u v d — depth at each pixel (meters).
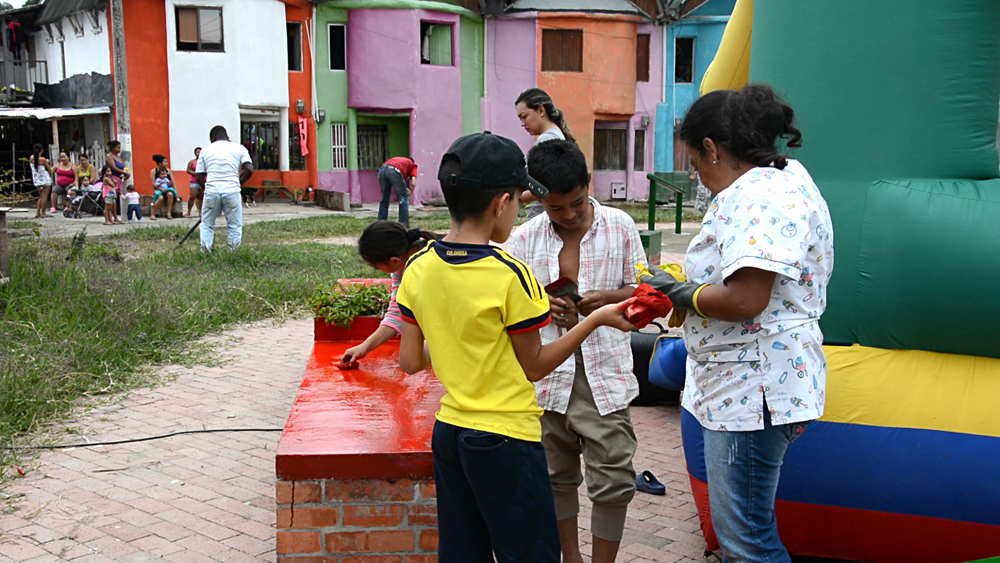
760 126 2.38
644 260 3.10
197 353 6.56
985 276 2.92
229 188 10.64
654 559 3.39
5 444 4.48
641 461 4.51
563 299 2.86
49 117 22.33
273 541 3.52
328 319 4.80
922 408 3.04
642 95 28.80
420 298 2.33
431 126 26.31
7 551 3.38
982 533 2.99
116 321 6.57
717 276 2.41
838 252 3.26
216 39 23.42
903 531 3.09
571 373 2.93
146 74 22.77
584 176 2.85
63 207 20.72
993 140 3.15
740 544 2.43
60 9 24.55
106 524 3.65
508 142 2.32
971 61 3.08
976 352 3.02
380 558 3.06
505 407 2.26
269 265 10.23
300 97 25.20
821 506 3.16
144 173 23.08
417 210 25.08
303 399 3.67
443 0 26.17
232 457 4.46
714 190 2.50
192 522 3.69
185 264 9.93
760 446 2.39
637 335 5.61
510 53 27.42
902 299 3.07
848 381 3.14
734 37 4.21
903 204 3.09
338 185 26.19
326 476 3.00
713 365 2.45
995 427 2.97
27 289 7.10
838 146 3.29
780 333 2.36
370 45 25.42
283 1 24.09
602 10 27.42
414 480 3.02
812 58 3.34
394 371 4.16
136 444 4.62
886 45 3.16
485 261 2.25
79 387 5.43
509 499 2.24
